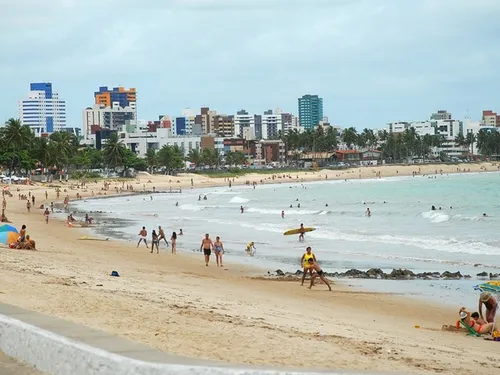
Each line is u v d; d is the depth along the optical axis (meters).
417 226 77.44
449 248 55.59
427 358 14.37
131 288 24.98
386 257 50.81
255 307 23.91
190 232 73.62
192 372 7.70
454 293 34.03
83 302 17.11
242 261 48.38
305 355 11.84
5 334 10.17
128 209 118.44
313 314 24.92
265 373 7.71
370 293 33.69
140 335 12.40
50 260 35.78
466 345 19.89
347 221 87.06
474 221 81.25
